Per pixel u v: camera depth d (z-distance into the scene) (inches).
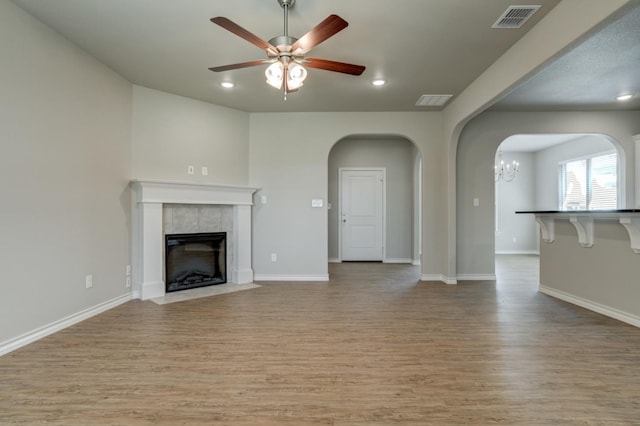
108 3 99.0
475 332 114.9
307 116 203.9
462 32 115.3
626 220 117.9
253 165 204.8
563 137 289.9
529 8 101.7
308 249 204.5
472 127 204.5
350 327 119.9
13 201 99.3
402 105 191.8
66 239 119.3
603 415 67.5
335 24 82.5
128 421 65.1
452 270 196.2
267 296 164.9
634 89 166.4
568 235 156.4
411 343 105.0
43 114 109.7
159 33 115.9
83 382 80.0
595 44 120.9
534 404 71.4
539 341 106.7
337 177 288.7
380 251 288.0
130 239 156.2
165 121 169.5
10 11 98.0
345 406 70.7
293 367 88.4
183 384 79.4
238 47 125.9
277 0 97.6
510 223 353.7
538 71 114.9
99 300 136.2
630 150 200.1
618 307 129.9
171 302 152.9
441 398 73.8
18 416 66.4
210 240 187.8
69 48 120.6
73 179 122.6
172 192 166.7
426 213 205.0
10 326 98.0
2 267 95.9
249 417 66.8
